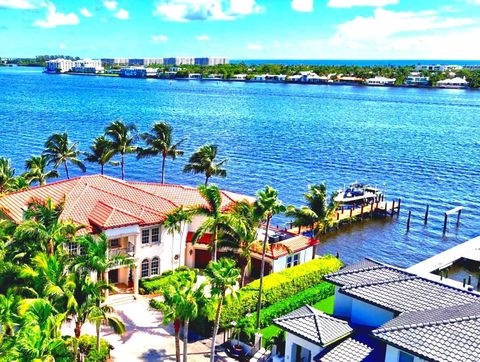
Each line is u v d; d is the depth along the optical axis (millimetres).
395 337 28234
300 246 55219
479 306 30750
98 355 35844
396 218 87625
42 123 165875
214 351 38656
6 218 50531
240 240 43969
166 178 105188
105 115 192750
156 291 48469
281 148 137125
